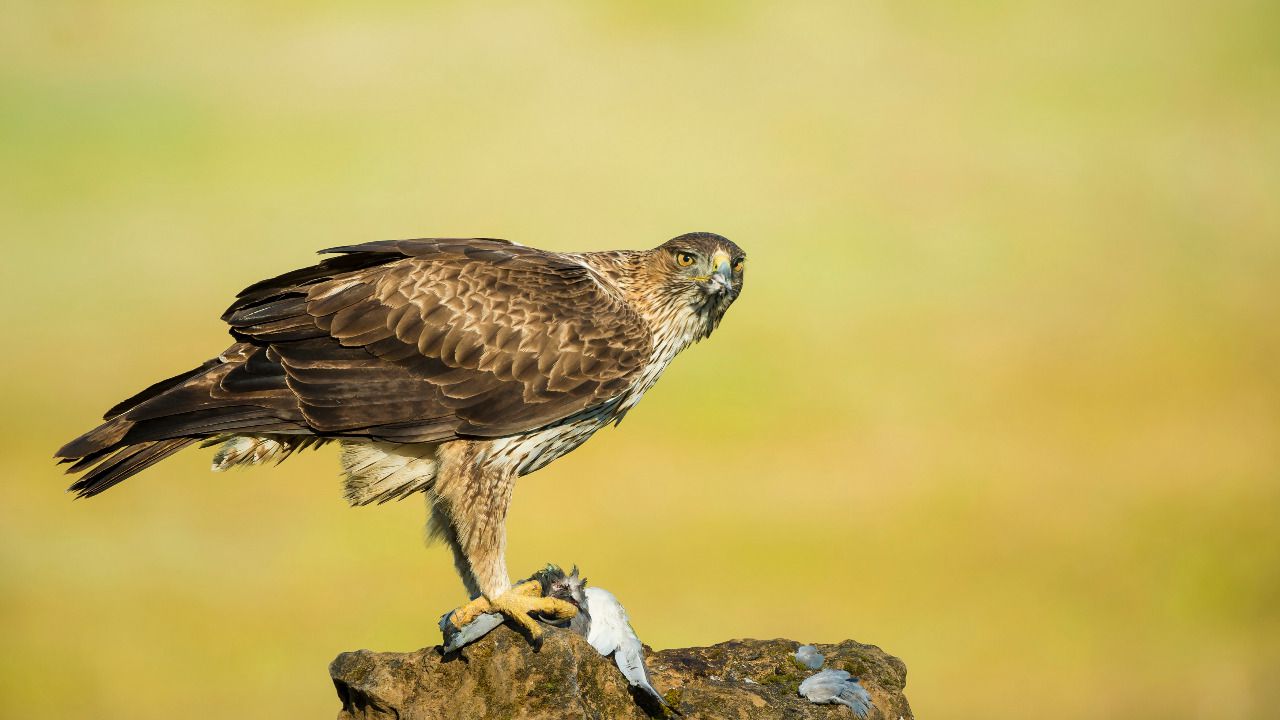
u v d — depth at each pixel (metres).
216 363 12.16
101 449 11.74
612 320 12.81
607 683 11.13
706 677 12.10
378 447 12.38
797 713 11.55
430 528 12.50
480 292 12.46
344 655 11.52
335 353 12.17
